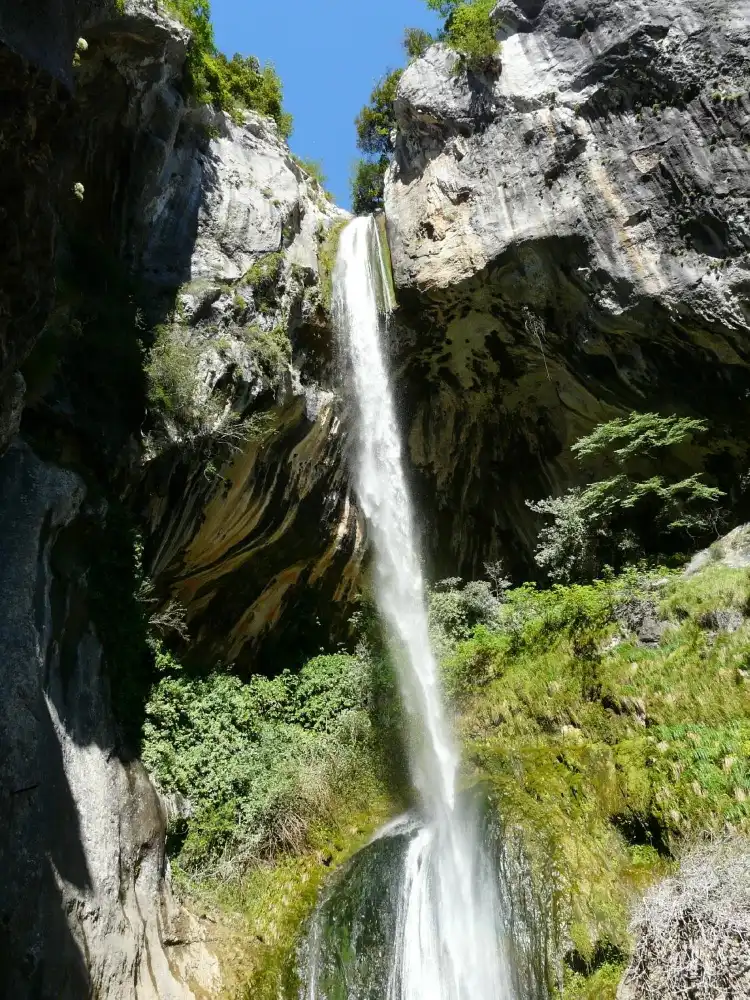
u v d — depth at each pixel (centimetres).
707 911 503
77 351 783
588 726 743
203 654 1045
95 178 943
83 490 681
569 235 1095
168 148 1032
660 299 1006
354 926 644
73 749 589
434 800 854
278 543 1104
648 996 496
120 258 978
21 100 443
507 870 629
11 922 448
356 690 1041
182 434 861
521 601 1004
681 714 664
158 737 790
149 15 885
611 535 1070
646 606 802
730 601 718
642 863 581
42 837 502
